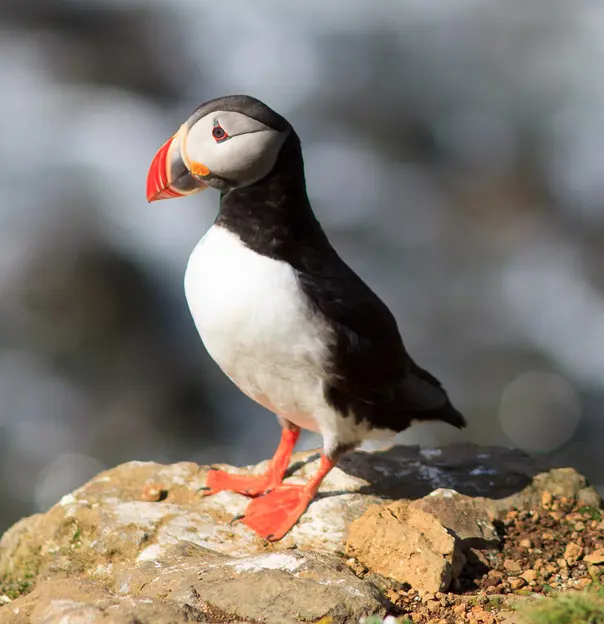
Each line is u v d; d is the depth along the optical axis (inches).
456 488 279.1
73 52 783.1
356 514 259.4
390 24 856.3
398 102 787.4
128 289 583.5
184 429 550.6
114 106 728.3
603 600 193.6
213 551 241.8
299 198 243.1
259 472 286.5
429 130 773.9
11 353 548.7
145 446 536.4
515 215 725.3
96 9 827.4
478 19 862.5
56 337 560.4
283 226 238.8
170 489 275.4
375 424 254.8
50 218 603.8
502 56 831.1
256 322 233.0
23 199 617.6
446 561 226.7
